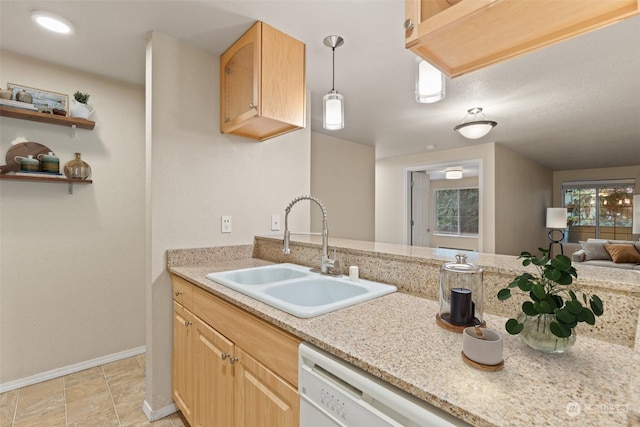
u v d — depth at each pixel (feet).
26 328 6.52
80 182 6.97
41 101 6.58
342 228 13.85
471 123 9.38
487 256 4.34
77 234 7.11
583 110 9.93
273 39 5.57
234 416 4.00
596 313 2.31
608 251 15.57
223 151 6.62
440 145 15.17
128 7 4.98
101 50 6.27
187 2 4.89
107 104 7.47
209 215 6.41
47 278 6.76
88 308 7.27
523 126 11.77
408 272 4.38
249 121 5.72
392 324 3.14
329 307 3.50
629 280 2.85
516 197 16.89
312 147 12.63
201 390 4.82
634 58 6.56
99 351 7.41
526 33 3.08
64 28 5.53
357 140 14.14
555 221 19.22
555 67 6.98
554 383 2.09
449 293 3.20
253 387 3.64
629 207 20.94
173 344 5.84
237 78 6.13
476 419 1.77
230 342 4.11
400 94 8.63
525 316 2.61
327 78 7.59
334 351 2.62
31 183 6.57
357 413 2.41
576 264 3.71
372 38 5.88
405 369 2.27
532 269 3.40
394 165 18.72
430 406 2.06
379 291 4.17
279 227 7.57
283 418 3.18
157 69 5.73
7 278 6.33
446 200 25.08
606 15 2.77
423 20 3.18
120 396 6.26
